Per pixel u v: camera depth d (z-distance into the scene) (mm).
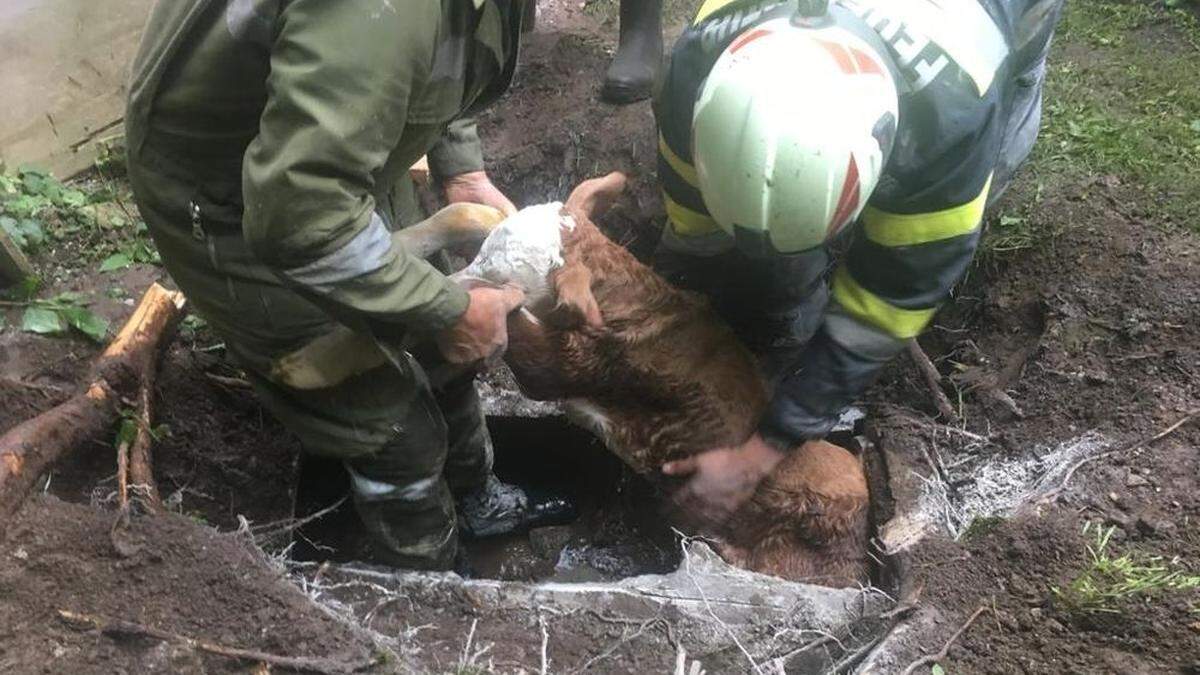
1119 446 2510
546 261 2102
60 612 1920
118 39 3564
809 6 1799
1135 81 3838
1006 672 2076
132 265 3156
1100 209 3168
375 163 1640
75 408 2322
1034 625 2152
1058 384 2746
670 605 2262
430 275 1811
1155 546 2262
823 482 2518
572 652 2160
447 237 2148
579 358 2277
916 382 2971
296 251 1641
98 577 1993
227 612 1990
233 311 2064
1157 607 2107
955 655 2117
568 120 3738
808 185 1716
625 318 2299
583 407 2521
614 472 3113
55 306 2840
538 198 3688
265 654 1924
